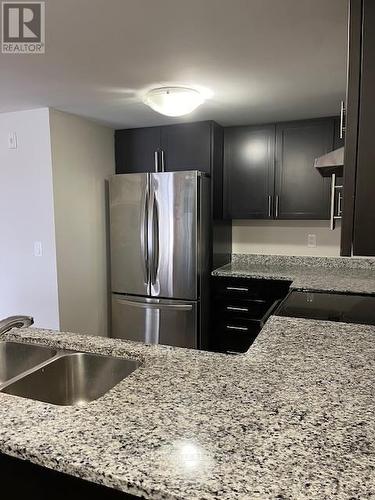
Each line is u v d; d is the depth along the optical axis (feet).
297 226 11.63
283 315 6.00
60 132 9.62
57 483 2.62
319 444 2.46
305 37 5.47
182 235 9.91
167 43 5.64
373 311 6.25
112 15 4.82
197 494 2.05
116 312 11.02
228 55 6.08
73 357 4.49
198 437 2.54
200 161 10.67
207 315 10.57
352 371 3.58
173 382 3.39
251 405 2.96
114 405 3.00
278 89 7.77
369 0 2.93
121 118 10.28
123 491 2.21
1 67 6.53
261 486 2.09
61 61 6.27
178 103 7.85
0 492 2.83
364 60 2.98
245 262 12.28
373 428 2.64
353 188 3.13
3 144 9.96
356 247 3.17
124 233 10.68
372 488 2.07
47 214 9.63
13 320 5.08
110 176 11.05
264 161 10.87
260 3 4.53
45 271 9.88
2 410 2.98
